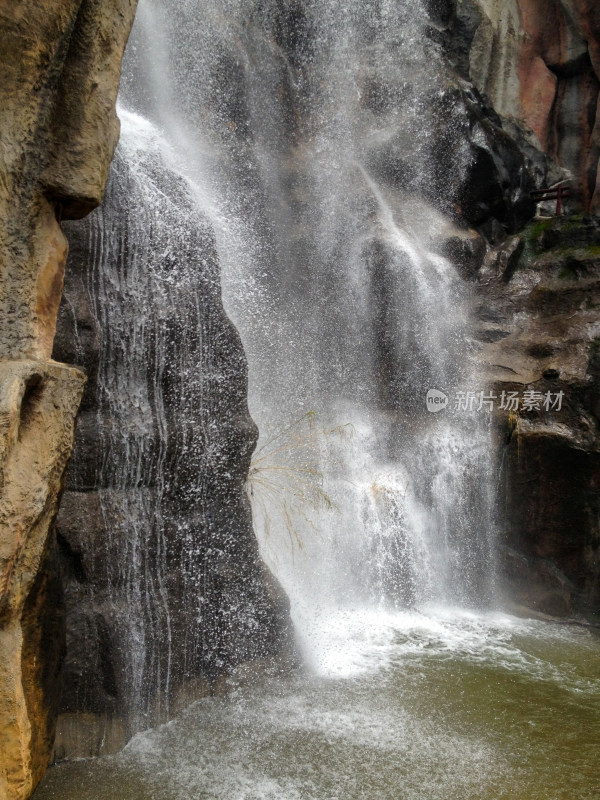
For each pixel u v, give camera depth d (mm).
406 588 5477
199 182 5922
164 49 6211
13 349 2379
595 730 3523
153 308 3564
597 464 5355
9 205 2379
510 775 3072
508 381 5938
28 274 2441
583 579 5465
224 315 3939
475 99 7852
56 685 2736
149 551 3438
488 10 8773
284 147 7059
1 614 2193
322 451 5555
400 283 6289
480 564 5793
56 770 2977
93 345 3260
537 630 5145
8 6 2264
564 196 8641
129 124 5078
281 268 6348
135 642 3334
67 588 3141
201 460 3682
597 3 8695
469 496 5852
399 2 8078
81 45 2549
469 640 4824
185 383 3660
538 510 5652
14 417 2131
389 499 5598
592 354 5652
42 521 2318
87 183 2596
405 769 3086
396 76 7676
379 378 6273
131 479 3406
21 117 2383
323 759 3146
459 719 3582
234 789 2902
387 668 4207
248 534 3930
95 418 3295
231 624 3781
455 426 6062
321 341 6262
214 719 3473
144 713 3371
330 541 5188
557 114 9102
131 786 2902
